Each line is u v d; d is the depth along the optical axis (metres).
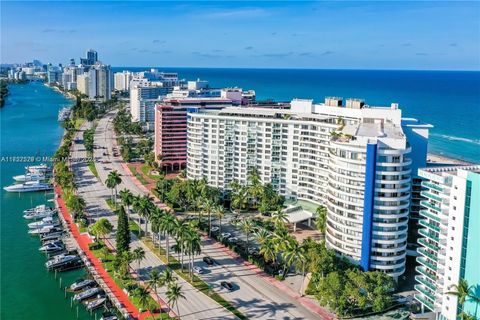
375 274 199.75
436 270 188.38
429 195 191.50
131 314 197.00
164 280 195.38
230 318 194.25
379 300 191.00
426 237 194.62
